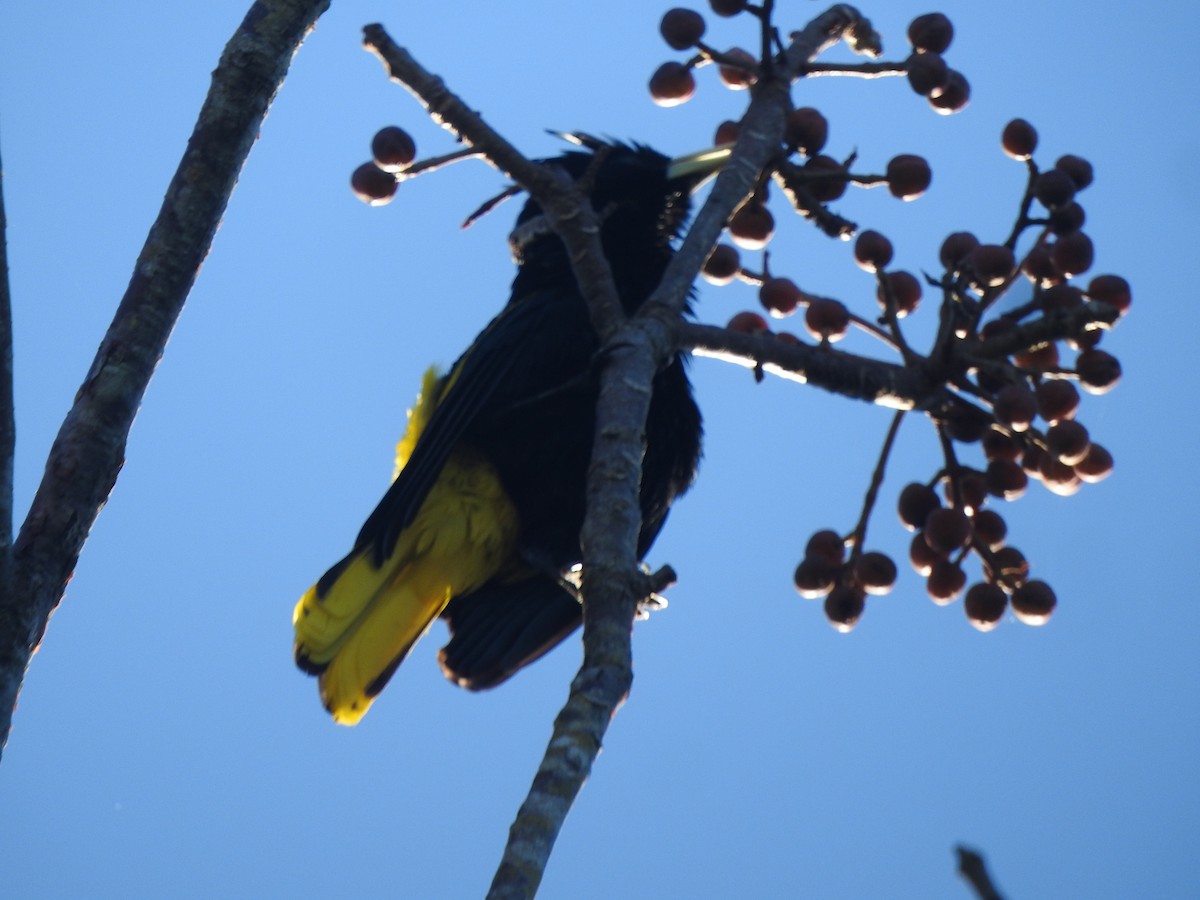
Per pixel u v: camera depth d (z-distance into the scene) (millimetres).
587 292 7781
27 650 7004
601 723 5945
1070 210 8344
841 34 9430
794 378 8062
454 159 8219
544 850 5457
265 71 8305
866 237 8664
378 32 8172
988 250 8055
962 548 8703
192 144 8188
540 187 7938
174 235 8008
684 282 7883
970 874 3826
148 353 7781
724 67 9586
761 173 8977
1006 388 7949
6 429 6891
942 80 8812
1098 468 8414
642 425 7199
